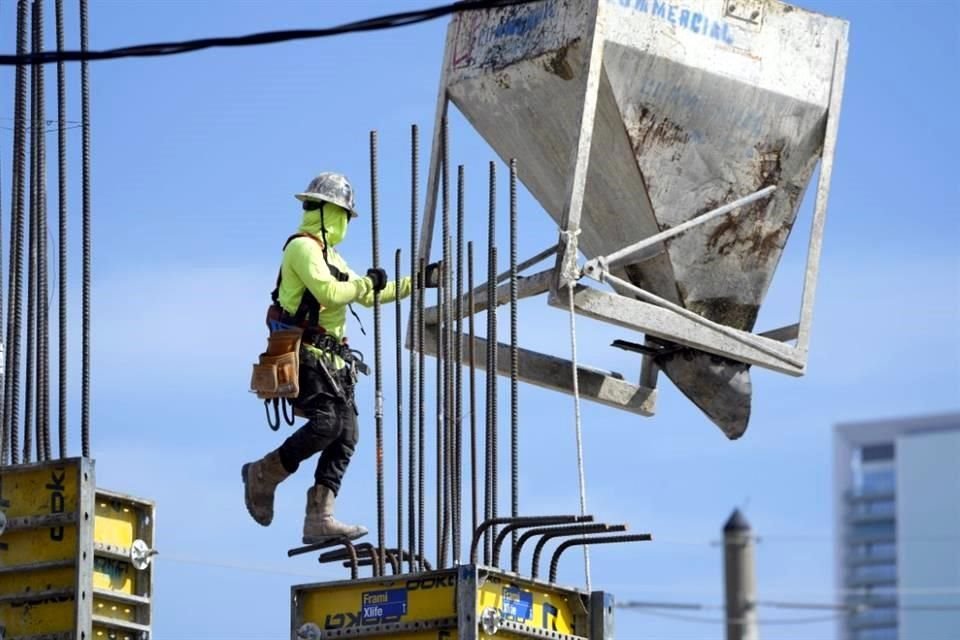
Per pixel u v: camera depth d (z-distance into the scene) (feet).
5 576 100.01
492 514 104.78
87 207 105.91
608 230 142.72
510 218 109.29
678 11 134.62
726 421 144.46
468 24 141.08
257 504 107.86
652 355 146.10
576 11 131.34
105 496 103.30
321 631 103.24
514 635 102.27
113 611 103.50
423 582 101.14
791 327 142.82
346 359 107.86
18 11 107.65
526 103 136.77
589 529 104.42
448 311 107.96
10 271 105.09
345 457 107.65
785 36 140.05
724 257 141.79
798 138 141.18
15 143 106.73
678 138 136.67
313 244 106.52
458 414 106.01
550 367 139.54
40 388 103.65
